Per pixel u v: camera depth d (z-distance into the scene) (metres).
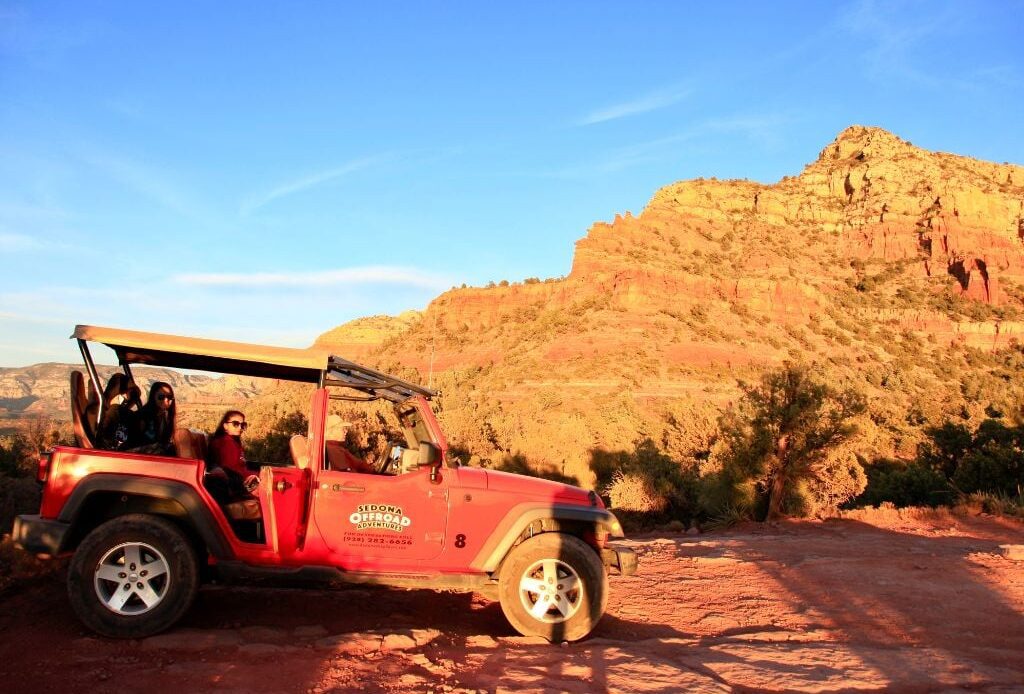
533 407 38.12
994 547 9.90
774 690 4.39
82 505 4.80
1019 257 165.88
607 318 116.81
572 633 5.29
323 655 4.55
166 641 4.59
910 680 4.64
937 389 92.38
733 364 102.12
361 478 5.27
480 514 5.38
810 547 9.98
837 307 142.38
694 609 6.68
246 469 5.95
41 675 4.07
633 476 20.52
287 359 5.22
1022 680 4.73
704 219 192.38
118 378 5.43
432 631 5.17
